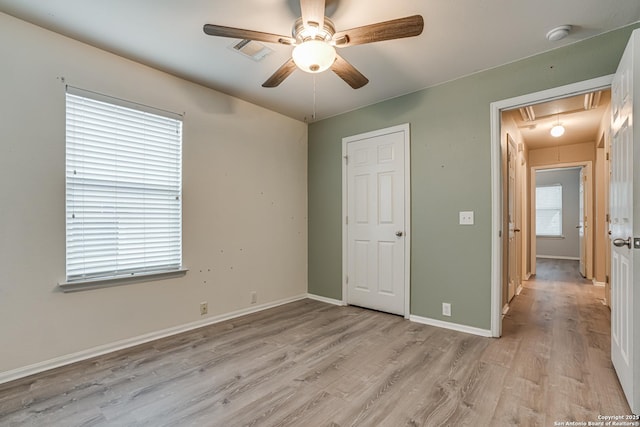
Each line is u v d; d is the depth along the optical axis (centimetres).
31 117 210
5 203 200
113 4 190
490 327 273
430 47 239
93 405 174
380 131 349
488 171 275
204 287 306
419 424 157
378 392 186
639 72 162
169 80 282
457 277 292
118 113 251
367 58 255
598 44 224
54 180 220
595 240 493
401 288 331
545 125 437
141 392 187
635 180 163
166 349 249
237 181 338
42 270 214
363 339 269
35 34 212
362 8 194
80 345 230
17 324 204
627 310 176
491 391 186
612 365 216
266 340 268
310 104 358
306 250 423
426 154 313
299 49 183
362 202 367
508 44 235
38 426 157
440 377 203
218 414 166
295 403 176
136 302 259
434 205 307
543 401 175
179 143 289
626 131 180
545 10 196
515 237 420
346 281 382
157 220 274
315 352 243
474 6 192
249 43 235
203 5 191
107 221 245
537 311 350
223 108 325
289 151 401
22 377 204
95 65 238
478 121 280
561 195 832
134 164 260
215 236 316
